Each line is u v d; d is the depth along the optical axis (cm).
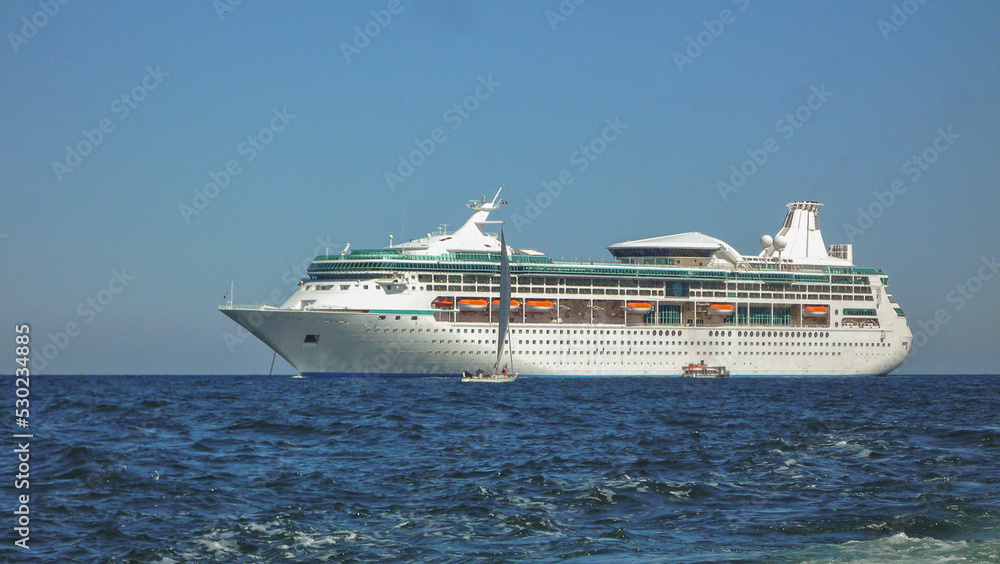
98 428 12744
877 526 6359
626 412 14875
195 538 6222
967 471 8425
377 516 6831
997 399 18800
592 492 7538
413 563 5712
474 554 5872
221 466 9031
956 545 5753
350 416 14100
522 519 6669
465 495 7481
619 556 5778
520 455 9681
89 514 6894
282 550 5975
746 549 5881
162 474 8519
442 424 12800
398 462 9231
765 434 11488
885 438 10831
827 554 5666
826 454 9531
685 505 7144
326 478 8281
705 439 11000
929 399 18675
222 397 19525
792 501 7238
